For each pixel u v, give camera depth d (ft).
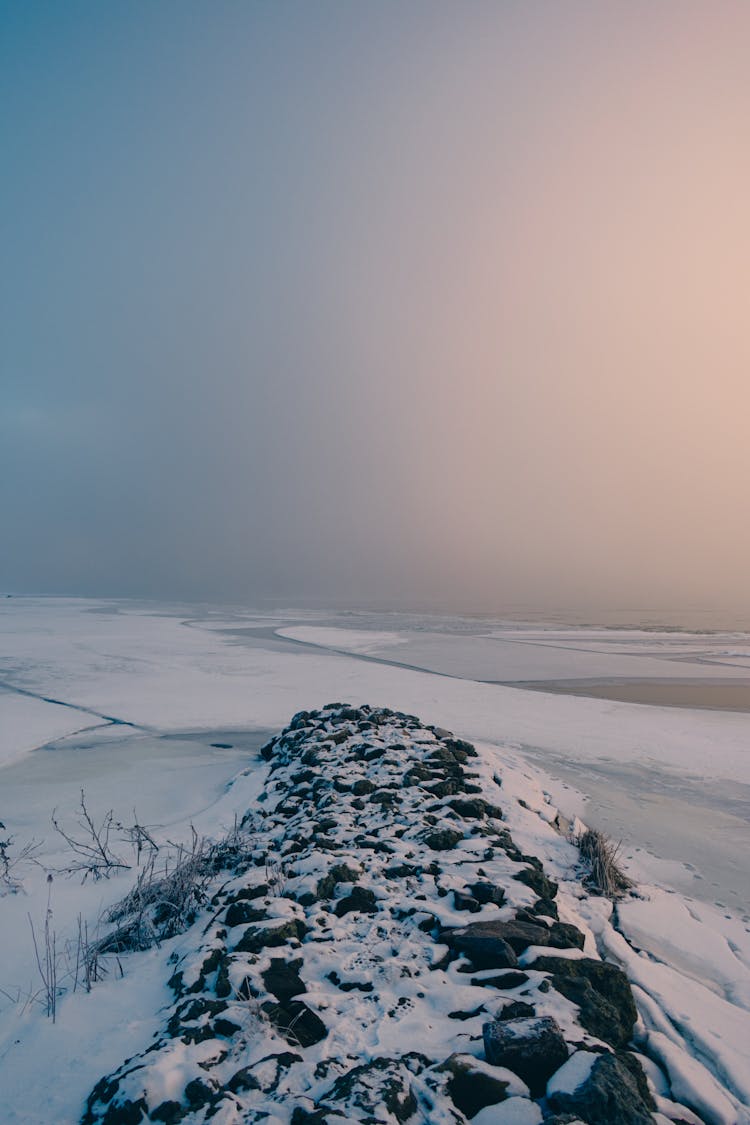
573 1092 9.74
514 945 14.78
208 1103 9.49
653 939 17.87
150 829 26.73
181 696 62.08
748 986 15.56
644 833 27.37
